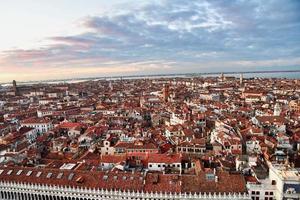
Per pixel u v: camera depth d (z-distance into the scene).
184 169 125.62
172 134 199.00
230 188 99.38
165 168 126.25
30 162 136.25
